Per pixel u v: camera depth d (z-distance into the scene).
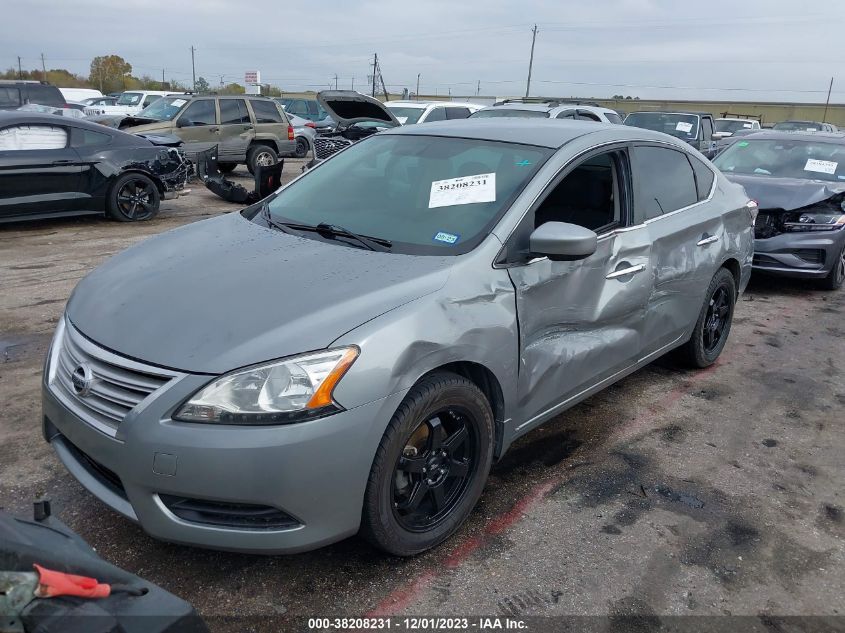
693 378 5.04
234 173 16.42
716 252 4.68
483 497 3.38
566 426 4.20
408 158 3.80
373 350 2.51
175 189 10.56
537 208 3.31
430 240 3.16
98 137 9.55
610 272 3.65
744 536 3.18
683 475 3.69
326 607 2.61
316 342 2.47
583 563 2.93
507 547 3.01
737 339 5.97
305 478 2.40
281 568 2.81
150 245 3.46
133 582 1.67
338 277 2.84
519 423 3.26
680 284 4.32
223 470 2.33
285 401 2.38
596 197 3.71
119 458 2.44
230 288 2.79
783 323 6.48
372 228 3.33
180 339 2.52
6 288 6.41
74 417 2.62
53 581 1.48
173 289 2.83
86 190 9.40
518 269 3.12
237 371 2.39
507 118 4.40
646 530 3.18
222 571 2.78
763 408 4.58
